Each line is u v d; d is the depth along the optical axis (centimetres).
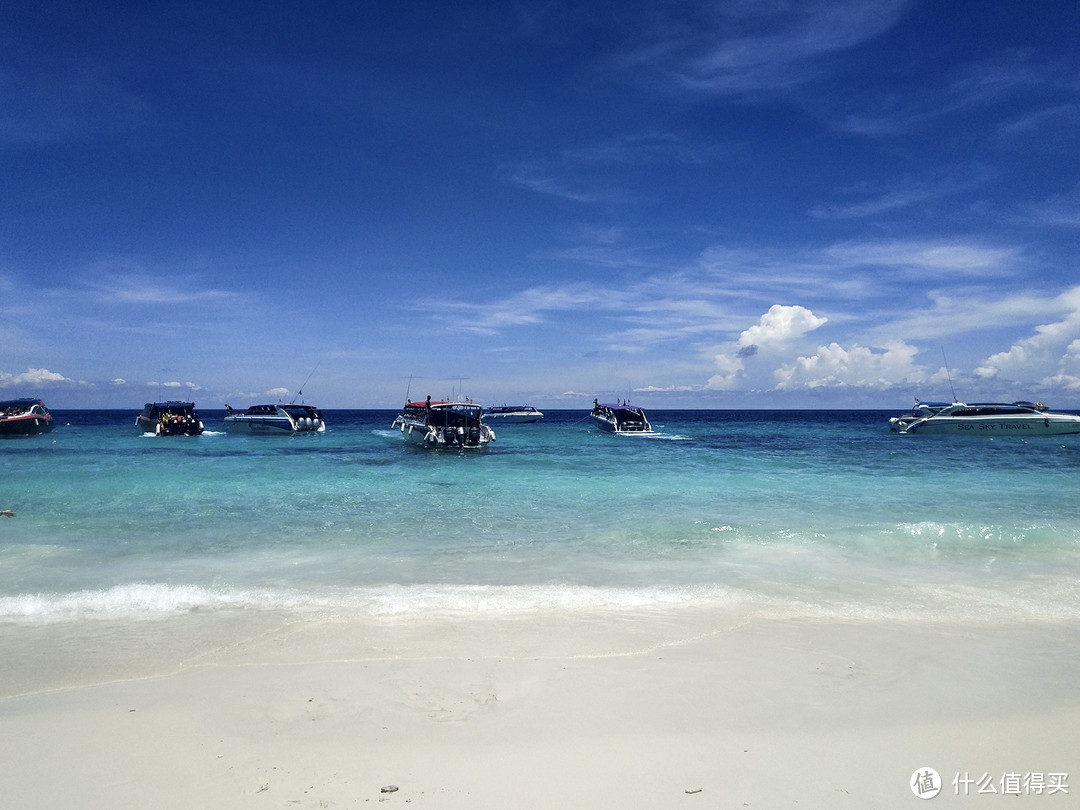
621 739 404
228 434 4381
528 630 632
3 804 328
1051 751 391
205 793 338
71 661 550
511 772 362
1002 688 491
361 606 708
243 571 864
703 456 2650
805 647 584
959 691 485
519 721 430
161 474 1931
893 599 739
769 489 1642
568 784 348
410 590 771
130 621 657
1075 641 601
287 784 348
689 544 1021
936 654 566
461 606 709
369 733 413
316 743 399
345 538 1073
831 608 705
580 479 1858
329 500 1461
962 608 704
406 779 354
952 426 3988
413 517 1255
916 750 391
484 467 2202
